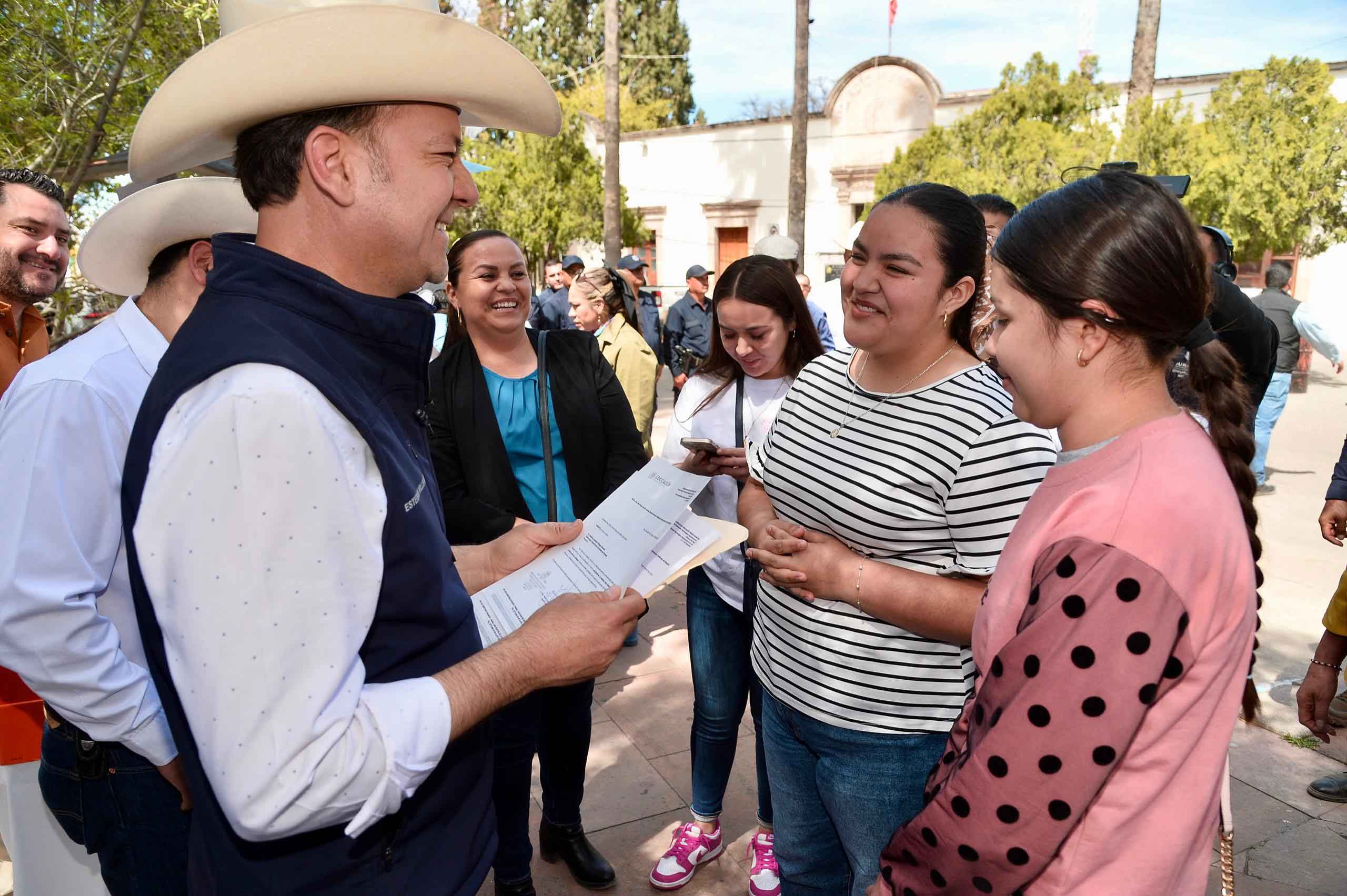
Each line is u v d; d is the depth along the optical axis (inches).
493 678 42.6
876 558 64.0
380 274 44.2
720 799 100.3
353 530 38.2
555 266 332.8
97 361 61.6
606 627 46.6
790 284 95.4
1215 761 36.8
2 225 91.8
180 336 40.8
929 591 57.8
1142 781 36.1
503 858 89.0
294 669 36.1
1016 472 55.8
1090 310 37.0
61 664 55.8
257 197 43.4
